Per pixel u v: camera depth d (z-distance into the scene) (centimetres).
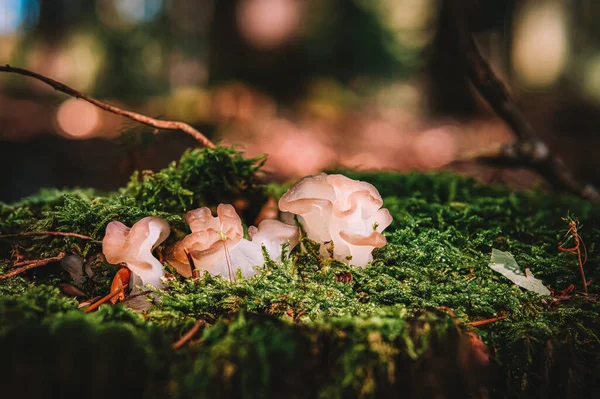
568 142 150
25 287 24
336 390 20
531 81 229
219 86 150
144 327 20
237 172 32
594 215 34
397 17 204
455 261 26
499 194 38
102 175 107
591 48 234
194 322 21
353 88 192
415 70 197
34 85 195
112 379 19
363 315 21
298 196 24
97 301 24
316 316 22
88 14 207
